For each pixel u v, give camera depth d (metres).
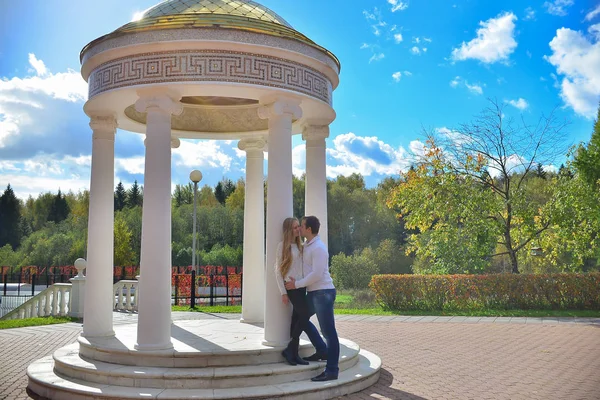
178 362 6.98
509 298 19.27
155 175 7.45
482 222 21.25
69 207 79.25
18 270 37.56
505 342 11.92
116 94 7.90
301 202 51.41
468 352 10.59
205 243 53.09
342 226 53.41
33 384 7.25
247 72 7.55
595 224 20.48
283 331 7.61
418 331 13.86
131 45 7.50
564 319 16.44
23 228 73.25
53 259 51.06
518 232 22.52
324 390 6.69
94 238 8.81
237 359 7.11
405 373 8.49
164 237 7.41
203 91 7.76
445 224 22.53
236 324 10.33
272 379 6.79
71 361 7.39
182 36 7.35
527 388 7.46
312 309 7.33
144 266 7.33
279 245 7.50
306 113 9.13
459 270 21.53
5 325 14.38
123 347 7.40
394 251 40.31
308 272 7.24
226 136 11.43
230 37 7.43
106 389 6.48
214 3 8.35
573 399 6.84
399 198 23.55
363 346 11.37
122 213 53.59
